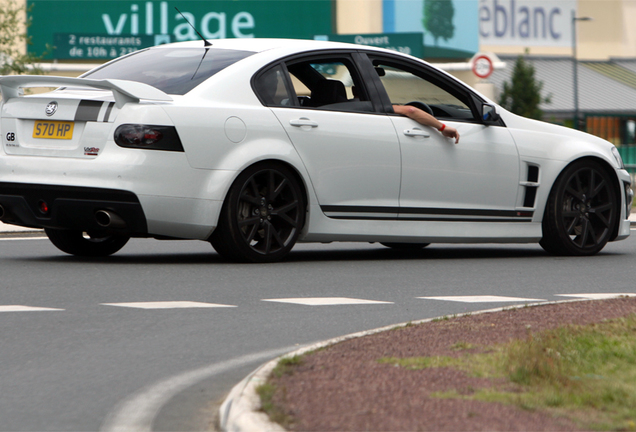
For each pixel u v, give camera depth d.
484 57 68.56
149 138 19.20
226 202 20.02
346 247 26.50
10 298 16.30
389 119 22.08
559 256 24.50
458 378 9.88
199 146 19.58
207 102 19.94
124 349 12.55
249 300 16.28
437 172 22.52
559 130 24.69
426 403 8.91
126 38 100.94
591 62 130.38
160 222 19.44
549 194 24.14
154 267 20.20
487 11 124.12
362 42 103.44
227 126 19.89
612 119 124.56
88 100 19.67
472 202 23.06
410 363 10.61
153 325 14.06
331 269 20.58
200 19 102.94
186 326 14.01
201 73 20.56
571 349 11.25
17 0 99.25
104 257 22.56
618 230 25.05
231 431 8.66
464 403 8.89
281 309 15.44
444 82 23.22
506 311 14.41
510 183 23.55
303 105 21.36
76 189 19.33
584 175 24.64
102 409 9.88
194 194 19.56
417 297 16.94
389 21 105.00
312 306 15.76
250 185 20.33
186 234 19.84
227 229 20.09
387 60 22.61
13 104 20.48
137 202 19.19
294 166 20.59
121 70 21.34
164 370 11.48
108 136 19.33
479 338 12.16
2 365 11.71
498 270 21.16
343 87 21.88
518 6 125.69
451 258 23.72
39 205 19.94
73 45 99.75
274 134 20.42
